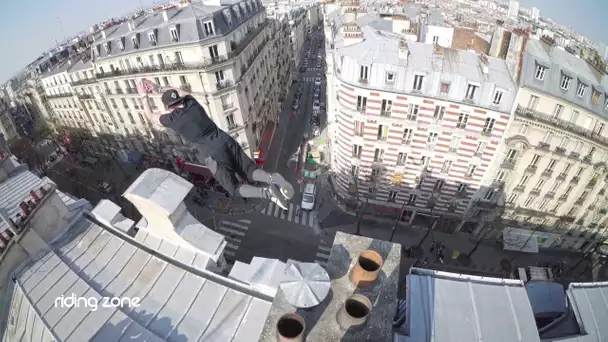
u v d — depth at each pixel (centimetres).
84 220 1945
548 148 3666
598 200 4103
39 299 1598
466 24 5697
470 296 1508
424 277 1580
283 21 8900
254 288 1576
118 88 5434
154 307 1541
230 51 4734
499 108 3528
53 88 7081
